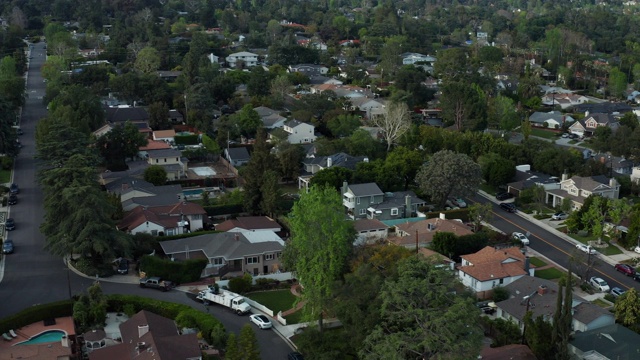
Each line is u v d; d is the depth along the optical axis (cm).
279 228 9100
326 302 6281
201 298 7250
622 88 18975
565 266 8388
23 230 8894
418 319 4959
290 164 11262
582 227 9375
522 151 12194
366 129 13500
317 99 15138
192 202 10244
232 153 12475
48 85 15675
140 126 13638
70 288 7375
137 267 8038
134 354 5719
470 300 4984
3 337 6347
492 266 7581
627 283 7956
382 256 7025
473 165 10025
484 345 6003
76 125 11731
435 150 12569
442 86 16512
